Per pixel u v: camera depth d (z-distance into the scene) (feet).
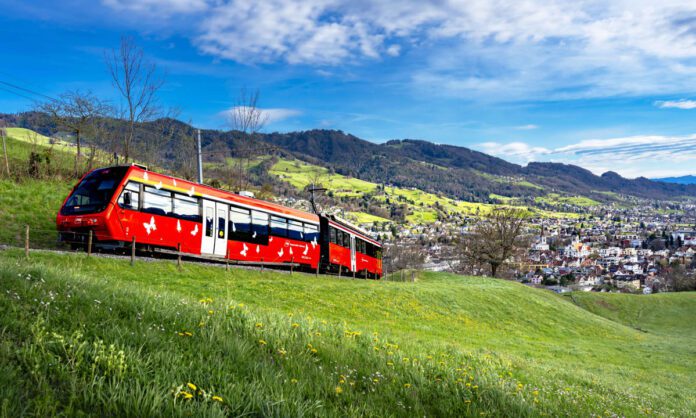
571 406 32.42
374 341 36.06
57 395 15.49
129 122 142.20
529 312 122.72
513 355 66.85
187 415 15.64
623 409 39.40
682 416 44.04
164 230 73.05
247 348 24.16
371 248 153.58
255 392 18.29
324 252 118.73
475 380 30.27
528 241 231.50
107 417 14.93
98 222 65.21
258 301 68.39
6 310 21.99
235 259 87.76
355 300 85.76
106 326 22.54
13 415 13.32
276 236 99.30
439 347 50.55
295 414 17.56
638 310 217.15
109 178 68.44
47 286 27.58
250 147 176.14
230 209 87.20
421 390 25.36
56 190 107.55
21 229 83.46
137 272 66.08
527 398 29.89
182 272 73.46
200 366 20.25
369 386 24.23
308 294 80.33
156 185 72.43
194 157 169.07
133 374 17.67
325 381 22.36
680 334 176.24
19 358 17.08
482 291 126.41
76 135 131.03
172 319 26.78
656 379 71.51
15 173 109.29
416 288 110.11
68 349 18.72
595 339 116.57
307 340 29.19
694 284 387.34
